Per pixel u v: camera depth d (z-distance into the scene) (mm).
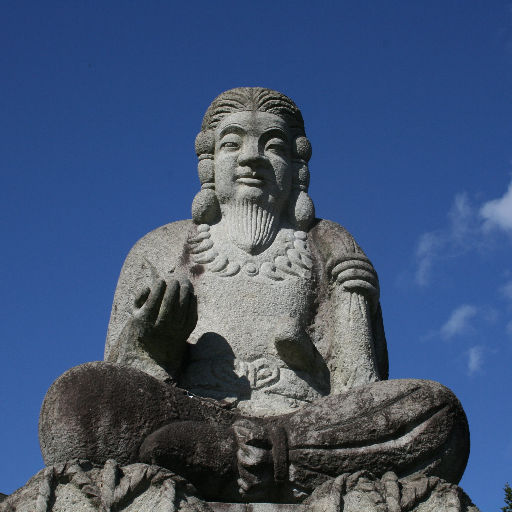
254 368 4594
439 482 3803
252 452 3830
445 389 4086
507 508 6758
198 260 5074
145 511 3531
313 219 5355
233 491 3848
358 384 4539
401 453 3889
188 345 4695
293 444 3902
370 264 4918
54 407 3855
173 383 4465
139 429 3826
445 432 3949
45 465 3889
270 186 5227
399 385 4086
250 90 5465
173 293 4234
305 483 3863
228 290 4895
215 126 5441
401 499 3697
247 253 5062
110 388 3865
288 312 4855
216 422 4062
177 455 3777
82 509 3535
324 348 4840
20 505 3586
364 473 3807
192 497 3631
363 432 3904
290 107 5480
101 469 3686
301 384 4602
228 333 4734
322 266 5102
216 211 5316
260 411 4406
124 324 4953
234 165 5230
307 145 5484
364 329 4715
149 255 5211
